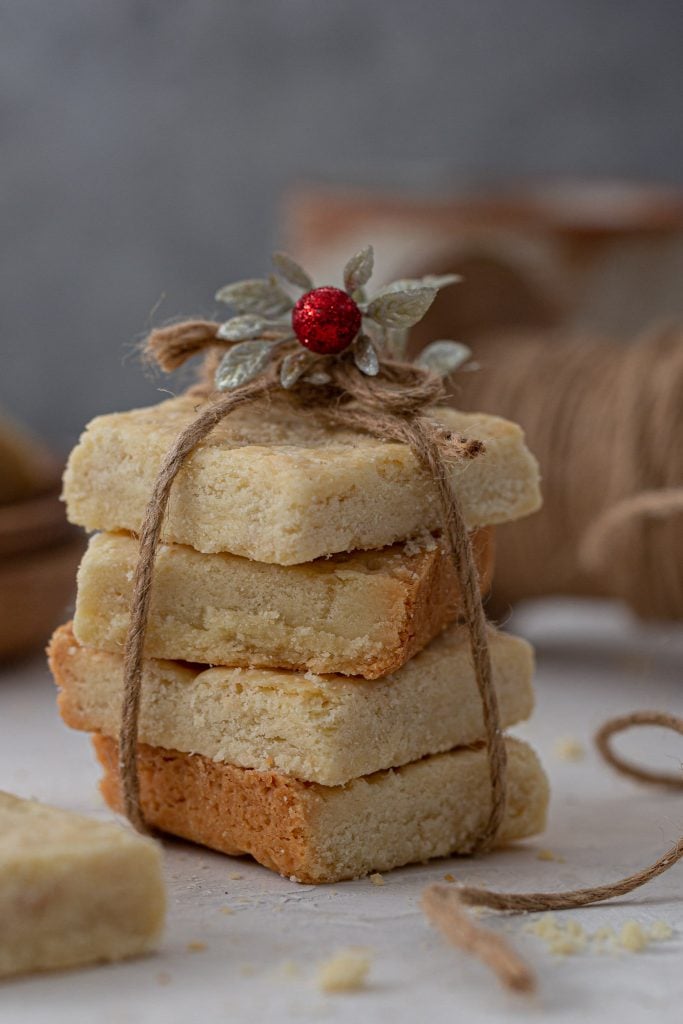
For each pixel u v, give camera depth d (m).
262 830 0.42
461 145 1.00
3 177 1.01
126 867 0.37
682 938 0.39
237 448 0.41
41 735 0.52
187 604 0.42
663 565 0.56
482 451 0.40
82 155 1.01
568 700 0.56
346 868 0.41
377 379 0.43
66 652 0.44
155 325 0.45
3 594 0.56
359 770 0.41
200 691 0.42
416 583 0.41
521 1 0.98
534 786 0.44
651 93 0.98
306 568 0.41
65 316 1.03
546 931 0.39
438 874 0.42
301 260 0.68
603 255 0.67
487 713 0.42
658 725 0.47
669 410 0.56
